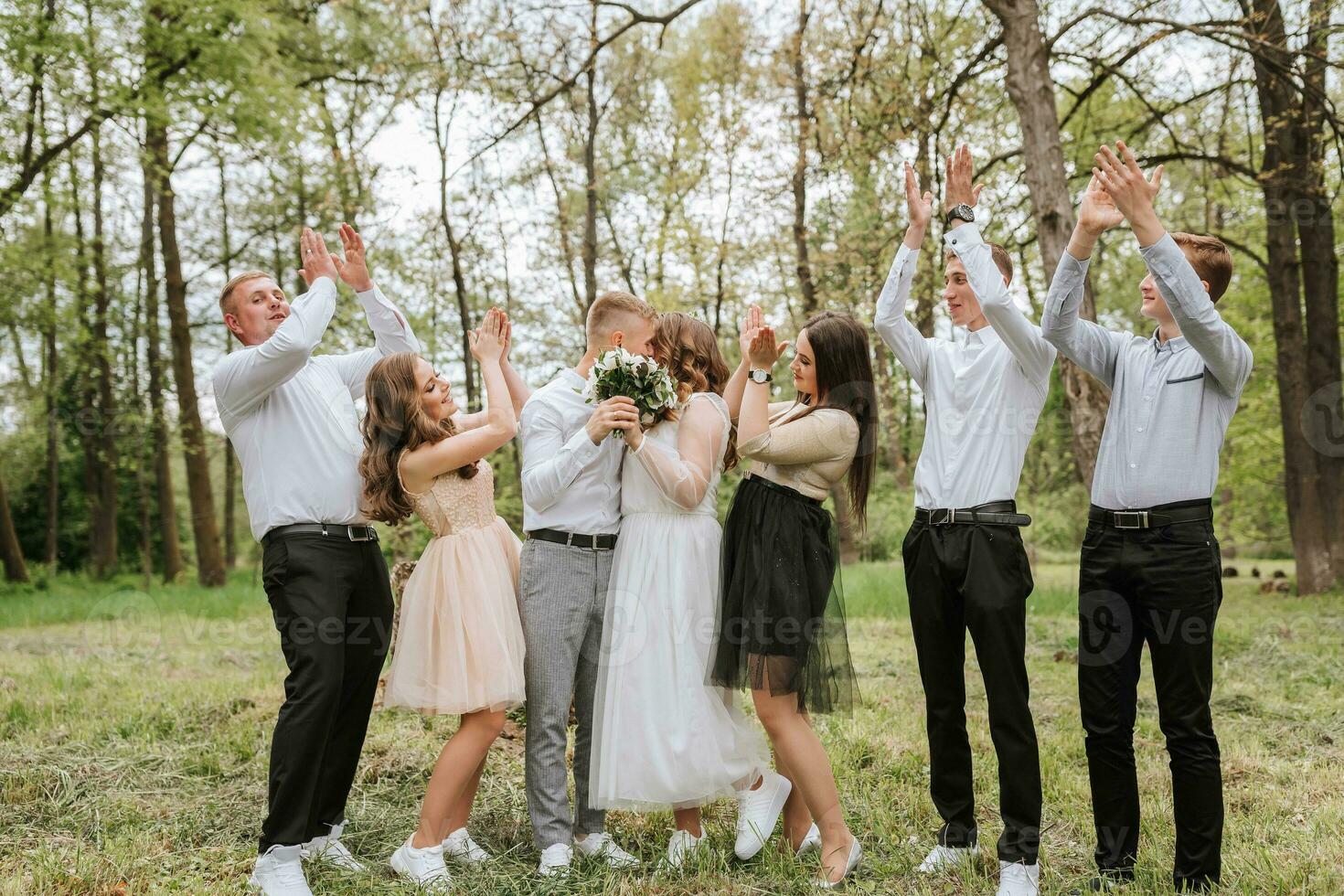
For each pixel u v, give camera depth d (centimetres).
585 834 302
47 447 1953
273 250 1694
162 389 1719
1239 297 1332
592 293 1375
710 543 298
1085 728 271
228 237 1748
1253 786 347
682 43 1416
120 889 260
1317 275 1020
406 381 288
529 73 888
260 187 1594
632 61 1398
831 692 288
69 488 2106
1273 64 782
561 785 291
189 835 309
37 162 1114
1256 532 1838
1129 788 267
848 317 303
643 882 270
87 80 1081
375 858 300
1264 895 253
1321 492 1011
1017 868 254
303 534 277
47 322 1430
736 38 1202
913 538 285
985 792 348
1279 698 498
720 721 285
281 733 264
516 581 306
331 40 1182
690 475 284
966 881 269
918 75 882
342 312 1170
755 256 1400
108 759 379
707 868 281
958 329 294
